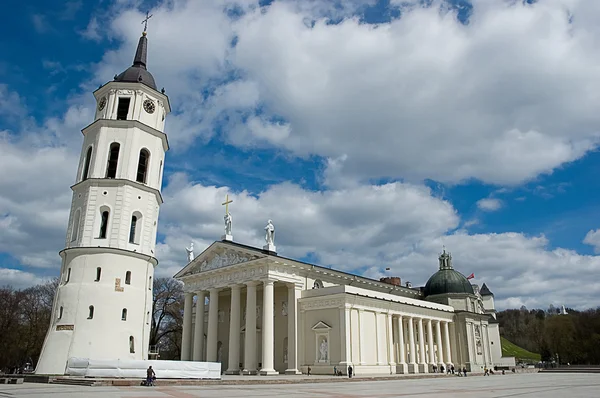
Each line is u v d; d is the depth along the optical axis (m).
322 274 68.38
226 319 72.19
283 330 65.50
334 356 58.41
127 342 44.66
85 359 37.75
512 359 103.00
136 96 51.50
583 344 142.88
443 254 97.31
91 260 45.28
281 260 60.34
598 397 27.73
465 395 29.19
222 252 67.00
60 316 44.12
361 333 60.91
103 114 51.12
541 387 39.75
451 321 83.12
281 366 64.25
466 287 91.81
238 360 60.97
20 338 85.38
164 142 53.69
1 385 32.72
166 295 94.06
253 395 27.22
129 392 27.56
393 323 70.31
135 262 47.38
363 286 77.31
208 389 33.00
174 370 39.81
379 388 37.28
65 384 35.00
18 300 86.50
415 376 60.84
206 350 69.12
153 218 50.38
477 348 84.75
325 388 36.72
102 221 47.34
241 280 62.72
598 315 153.12
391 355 65.31
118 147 49.75
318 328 60.41
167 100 54.38
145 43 57.84
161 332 96.44
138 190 49.16
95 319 43.59
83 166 50.12
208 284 67.81
